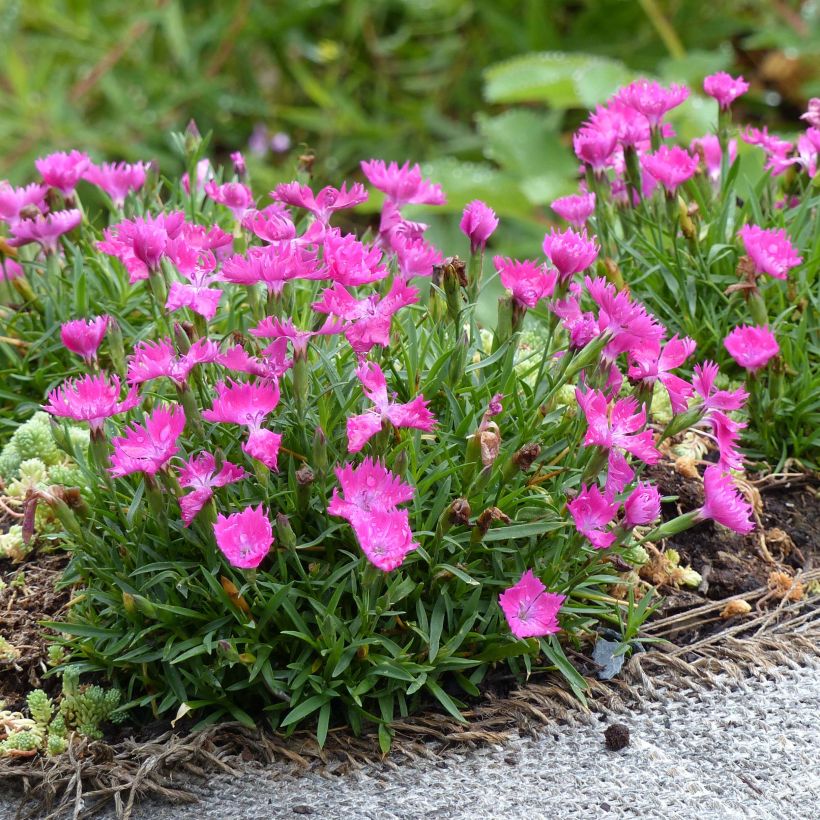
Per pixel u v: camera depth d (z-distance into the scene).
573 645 1.45
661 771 1.40
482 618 1.42
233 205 1.50
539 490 1.44
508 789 1.40
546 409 1.45
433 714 1.42
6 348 1.53
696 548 1.50
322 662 1.41
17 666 1.45
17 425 1.53
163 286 1.44
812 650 1.45
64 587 1.47
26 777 1.41
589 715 1.42
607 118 1.54
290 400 1.43
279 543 1.42
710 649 1.45
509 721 1.42
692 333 1.54
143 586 1.42
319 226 1.43
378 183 1.47
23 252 1.56
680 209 1.54
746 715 1.42
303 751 1.41
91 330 1.44
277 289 1.41
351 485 1.38
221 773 1.41
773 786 1.40
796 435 1.53
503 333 1.45
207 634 1.41
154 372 1.39
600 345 1.42
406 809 1.39
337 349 1.44
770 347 1.48
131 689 1.42
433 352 1.48
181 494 1.40
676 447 1.53
